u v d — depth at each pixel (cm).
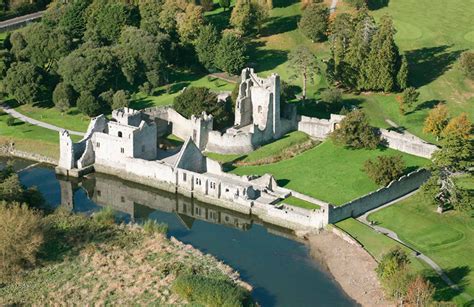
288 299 18938
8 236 19825
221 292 18375
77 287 19138
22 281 19475
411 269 19225
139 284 19162
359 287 19225
